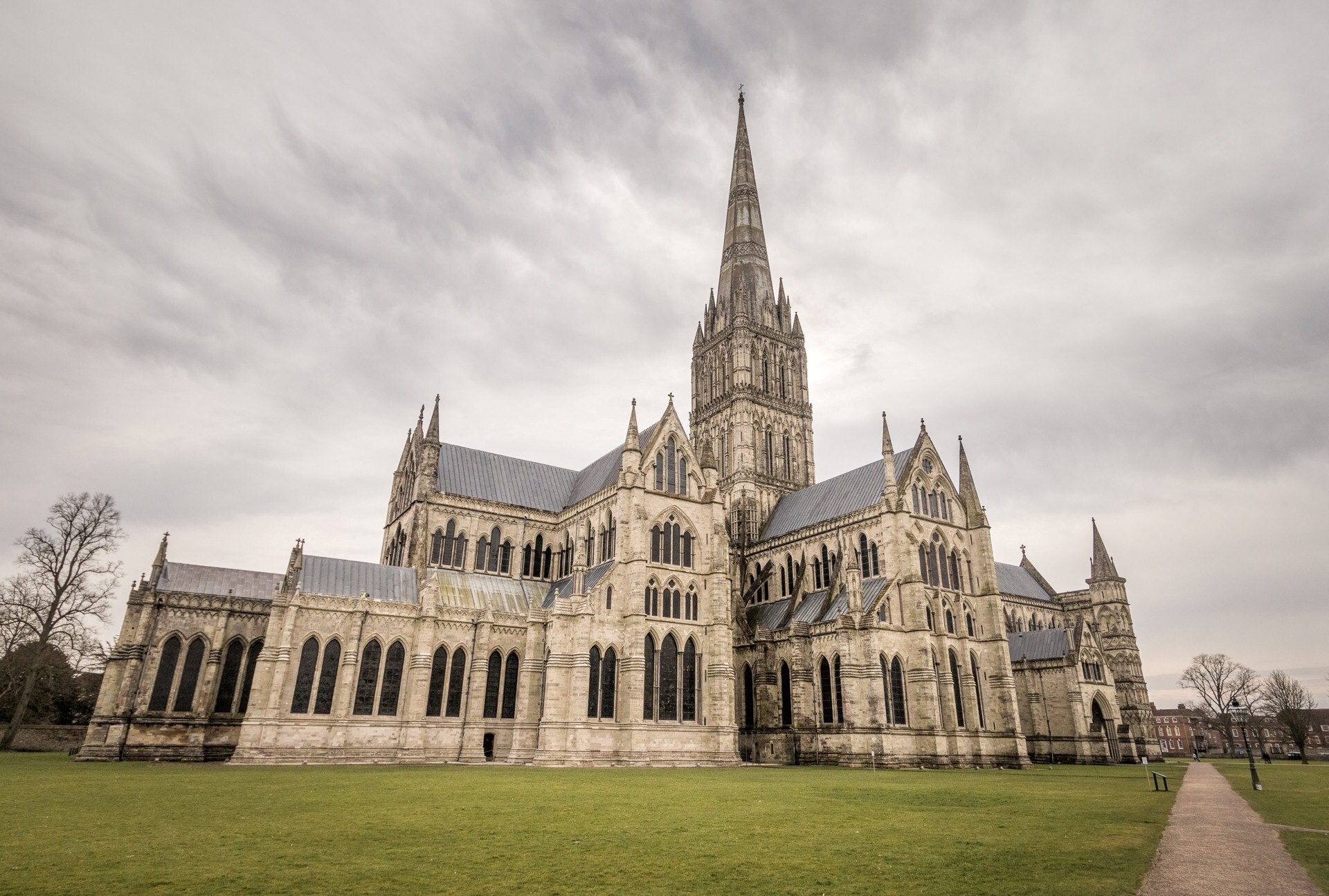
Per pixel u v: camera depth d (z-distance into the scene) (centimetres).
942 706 8731
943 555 9694
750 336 13800
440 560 9706
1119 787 5425
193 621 8075
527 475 11269
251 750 7200
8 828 2870
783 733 8994
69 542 9150
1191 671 19312
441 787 4678
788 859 2392
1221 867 2320
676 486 9456
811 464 13650
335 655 7900
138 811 3362
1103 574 13575
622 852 2498
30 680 8875
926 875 2173
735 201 15175
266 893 1917
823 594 9900
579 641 8106
